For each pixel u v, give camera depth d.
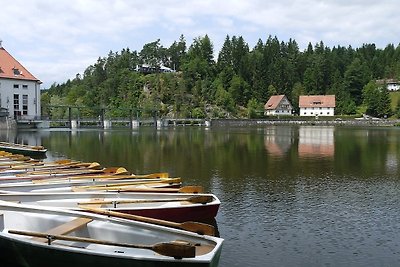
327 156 29.61
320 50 198.25
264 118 138.00
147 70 157.38
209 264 6.88
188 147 37.12
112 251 7.53
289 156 29.56
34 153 29.08
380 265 8.98
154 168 22.95
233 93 146.62
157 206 10.72
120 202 10.84
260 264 8.93
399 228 11.66
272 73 160.62
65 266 7.43
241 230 11.27
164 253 6.97
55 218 8.97
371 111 150.75
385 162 26.19
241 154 30.83
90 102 130.25
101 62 171.25
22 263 7.85
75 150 33.56
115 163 25.11
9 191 12.35
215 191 16.44
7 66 78.25
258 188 17.11
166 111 128.12
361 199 15.21
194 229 8.48
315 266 8.89
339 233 11.14
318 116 149.00
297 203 14.49
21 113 78.56
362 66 168.88
